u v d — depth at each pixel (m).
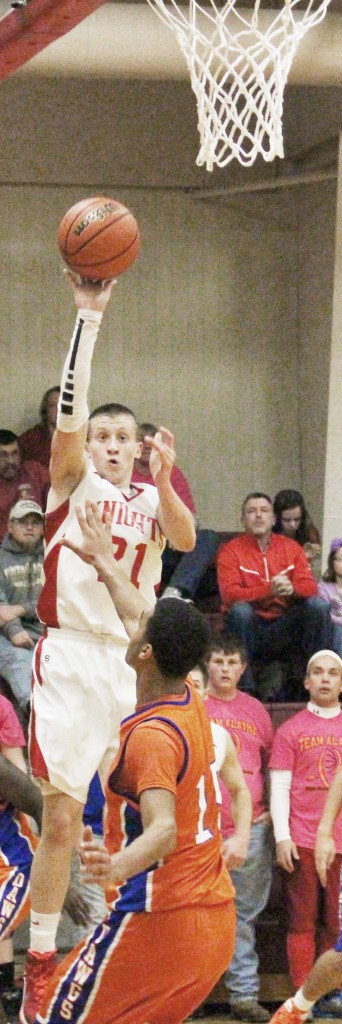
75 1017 4.32
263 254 13.55
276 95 7.16
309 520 10.85
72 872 7.12
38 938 5.18
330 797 7.56
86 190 12.98
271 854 8.16
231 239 13.45
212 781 4.40
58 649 5.32
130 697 5.33
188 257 13.34
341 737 8.20
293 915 7.97
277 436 13.62
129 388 13.20
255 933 8.29
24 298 12.91
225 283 13.45
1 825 6.34
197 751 4.29
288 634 9.51
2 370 12.87
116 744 5.34
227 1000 7.98
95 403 13.09
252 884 7.92
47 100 12.81
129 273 13.20
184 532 5.14
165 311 13.29
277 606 9.58
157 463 5.04
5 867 6.31
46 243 12.94
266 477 13.59
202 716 4.42
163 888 4.21
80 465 5.25
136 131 13.08
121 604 4.62
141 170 13.11
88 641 5.34
